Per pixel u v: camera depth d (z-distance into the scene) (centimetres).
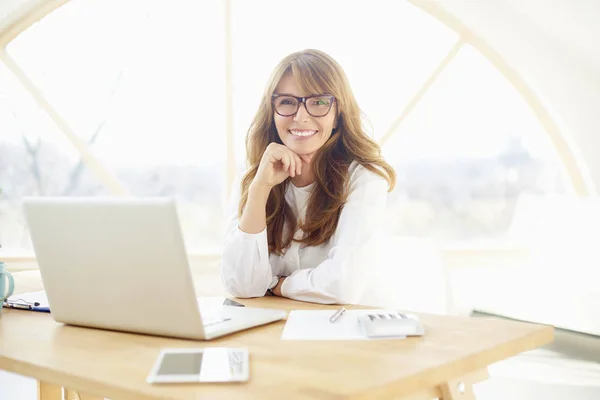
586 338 246
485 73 381
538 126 387
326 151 171
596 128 372
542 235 305
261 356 98
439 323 120
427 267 225
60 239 114
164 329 109
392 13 366
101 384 87
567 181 384
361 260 153
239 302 149
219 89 354
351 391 80
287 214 172
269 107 174
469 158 387
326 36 362
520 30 360
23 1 316
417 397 93
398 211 383
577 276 271
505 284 294
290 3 356
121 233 106
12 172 337
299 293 150
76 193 346
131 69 349
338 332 112
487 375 108
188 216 359
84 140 345
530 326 117
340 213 167
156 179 355
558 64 366
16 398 226
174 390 82
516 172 388
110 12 343
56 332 115
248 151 182
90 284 114
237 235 157
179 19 350
